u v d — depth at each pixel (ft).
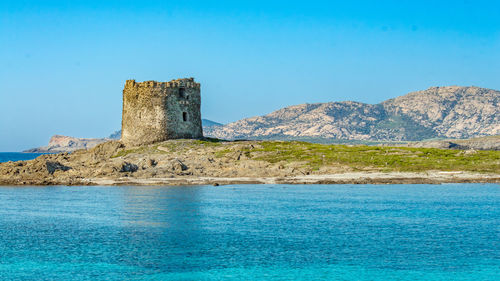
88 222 200.75
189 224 196.03
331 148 386.93
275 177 322.34
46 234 181.16
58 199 256.32
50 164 338.95
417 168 334.85
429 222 199.41
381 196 264.11
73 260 150.61
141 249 161.27
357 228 189.37
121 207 231.91
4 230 187.52
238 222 199.21
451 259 150.51
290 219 205.26
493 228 188.34
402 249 160.86
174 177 320.70
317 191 281.13
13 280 134.21
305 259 150.82
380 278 135.03
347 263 147.33
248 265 145.59
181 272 140.15
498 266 144.25
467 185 302.04
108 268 143.43
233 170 330.95
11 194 274.98
